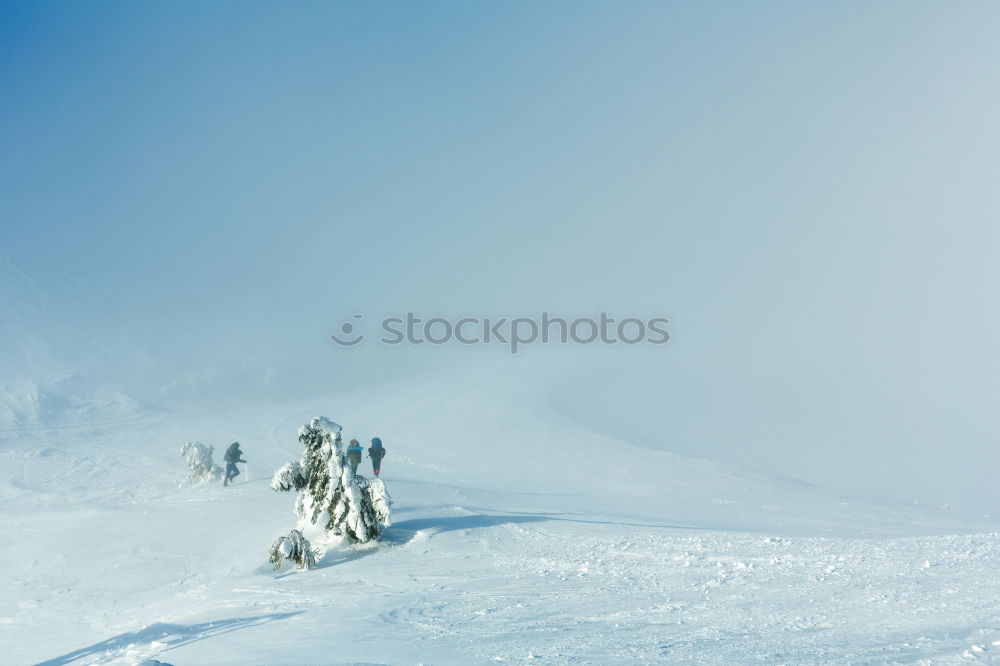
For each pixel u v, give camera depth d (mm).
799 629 7367
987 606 7551
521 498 24297
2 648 11516
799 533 16844
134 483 29469
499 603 9875
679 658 6441
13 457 36000
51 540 19594
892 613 7656
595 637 7562
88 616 13250
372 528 15672
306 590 12188
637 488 29219
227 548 16812
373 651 7391
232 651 8008
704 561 11836
